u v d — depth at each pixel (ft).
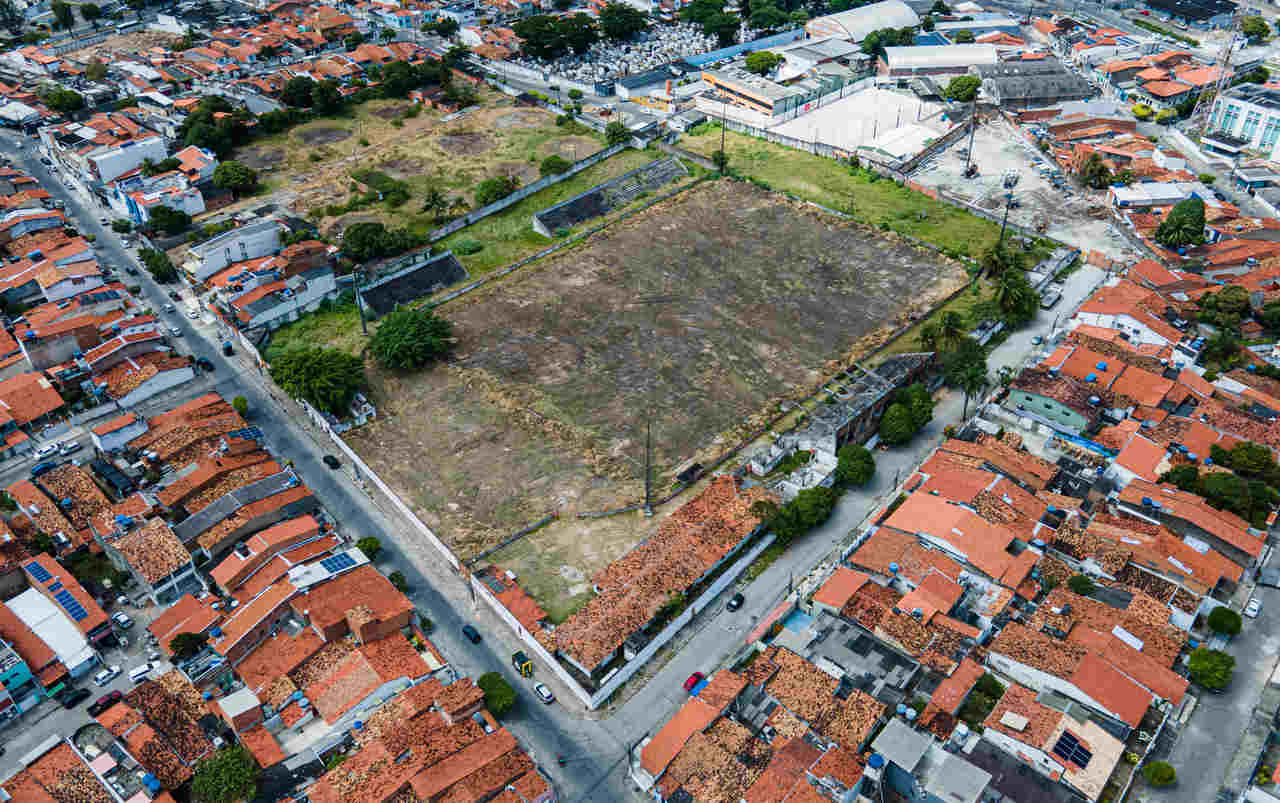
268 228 616.80
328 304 590.14
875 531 404.77
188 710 333.83
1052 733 313.94
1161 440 443.73
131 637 371.35
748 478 447.83
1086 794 299.38
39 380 491.72
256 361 540.11
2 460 463.01
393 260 625.82
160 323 571.28
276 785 309.42
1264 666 351.25
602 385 516.73
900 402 477.77
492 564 404.16
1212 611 363.15
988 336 547.90
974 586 377.91
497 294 600.80
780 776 303.07
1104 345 508.94
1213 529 388.78
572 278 617.62
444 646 368.07
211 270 598.34
